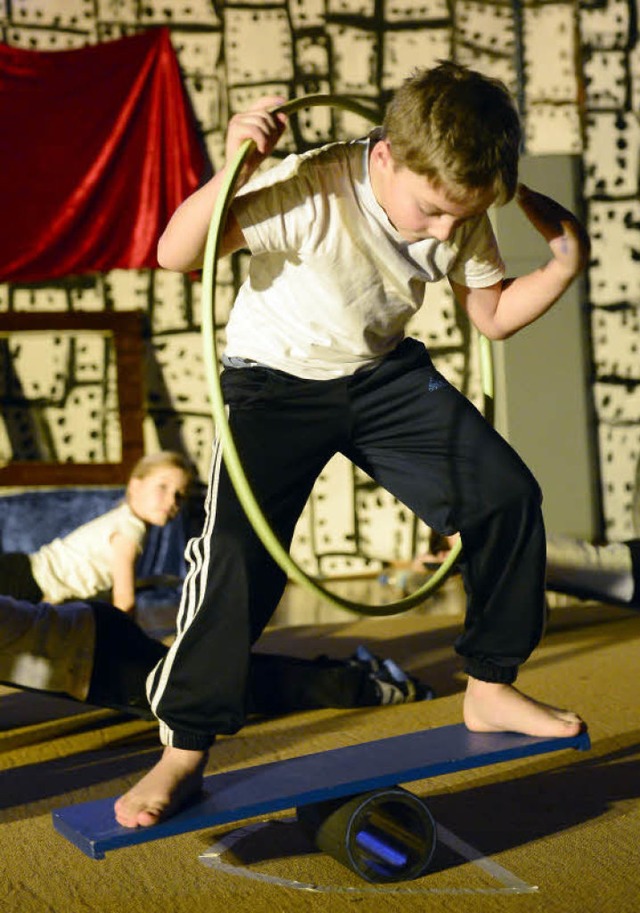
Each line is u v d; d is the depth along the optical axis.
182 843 1.95
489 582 1.92
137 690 2.55
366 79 5.18
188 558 1.84
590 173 5.27
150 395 5.18
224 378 1.90
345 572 5.21
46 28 5.04
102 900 1.72
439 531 1.92
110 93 5.00
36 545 4.89
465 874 1.78
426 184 1.63
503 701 1.97
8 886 1.78
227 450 1.66
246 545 1.77
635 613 3.91
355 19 5.16
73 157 5.00
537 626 1.93
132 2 5.06
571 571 3.38
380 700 2.75
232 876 1.81
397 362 1.90
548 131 5.25
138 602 4.58
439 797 2.12
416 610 4.20
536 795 2.12
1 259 5.00
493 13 5.19
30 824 2.06
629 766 2.27
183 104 5.05
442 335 5.24
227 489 1.81
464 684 2.98
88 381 5.14
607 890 1.70
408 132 1.63
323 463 1.89
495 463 1.87
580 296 5.20
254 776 1.82
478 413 1.91
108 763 2.43
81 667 2.51
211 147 5.14
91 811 1.74
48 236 5.02
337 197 1.75
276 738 2.54
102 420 5.15
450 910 1.66
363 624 3.91
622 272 5.30
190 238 1.75
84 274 5.12
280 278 1.83
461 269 1.95
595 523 5.25
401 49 5.18
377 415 1.88
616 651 3.30
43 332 5.05
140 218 5.06
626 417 5.31
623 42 5.25
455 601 4.39
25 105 4.96
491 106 1.63
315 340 1.82
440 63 1.73
